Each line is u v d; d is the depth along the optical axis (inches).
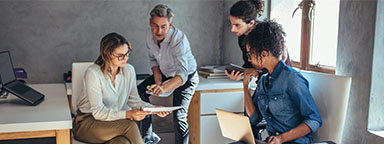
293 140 72.4
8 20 136.2
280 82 73.2
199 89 114.0
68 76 132.5
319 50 100.0
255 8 94.5
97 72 80.9
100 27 144.0
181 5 150.3
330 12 94.3
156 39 106.8
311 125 68.9
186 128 110.0
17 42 137.9
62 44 141.9
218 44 155.4
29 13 137.6
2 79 83.9
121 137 75.6
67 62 143.1
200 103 116.0
